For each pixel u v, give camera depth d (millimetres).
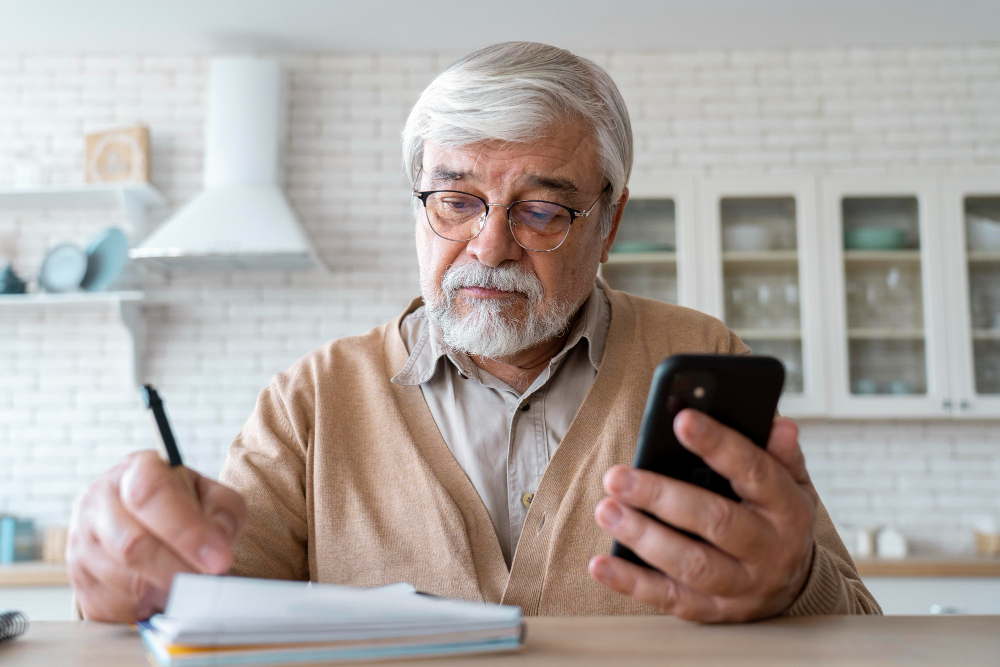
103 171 3477
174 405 3465
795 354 3271
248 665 496
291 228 3221
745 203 3365
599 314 1238
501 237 1062
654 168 3600
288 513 1087
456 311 1098
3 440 3438
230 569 979
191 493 636
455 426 1138
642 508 617
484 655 538
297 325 3531
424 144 1117
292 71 3670
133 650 583
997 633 616
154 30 3473
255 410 1194
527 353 1168
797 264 3314
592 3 3270
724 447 598
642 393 1130
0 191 3332
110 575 619
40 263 3543
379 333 1275
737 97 3637
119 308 3316
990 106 3586
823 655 538
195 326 3516
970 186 3314
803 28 3479
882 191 3326
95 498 630
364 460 1106
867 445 3457
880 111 3605
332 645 512
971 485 3420
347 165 3631
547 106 1056
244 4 3273
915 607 2918
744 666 506
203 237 3154
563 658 529
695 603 640
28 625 663
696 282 3268
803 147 3596
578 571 995
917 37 3559
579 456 1070
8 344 3500
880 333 3264
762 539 611
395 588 692
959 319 3242
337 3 3275
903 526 3406
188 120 3629
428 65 3686
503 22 3422
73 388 3477
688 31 3500
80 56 3658
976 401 3197
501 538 1077
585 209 1113
